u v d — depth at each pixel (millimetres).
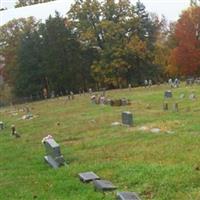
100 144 23516
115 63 77812
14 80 80312
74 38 78250
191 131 23984
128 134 25484
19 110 52750
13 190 16250
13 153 24250
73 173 17375
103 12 81000
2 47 85750
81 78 79188
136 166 17078
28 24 86188
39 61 77750
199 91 45906
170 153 18969
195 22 76812
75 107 44656
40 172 18703
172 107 35531
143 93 51750
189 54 76500
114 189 14664
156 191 14023
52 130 31062
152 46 80438
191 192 13461
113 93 57250
